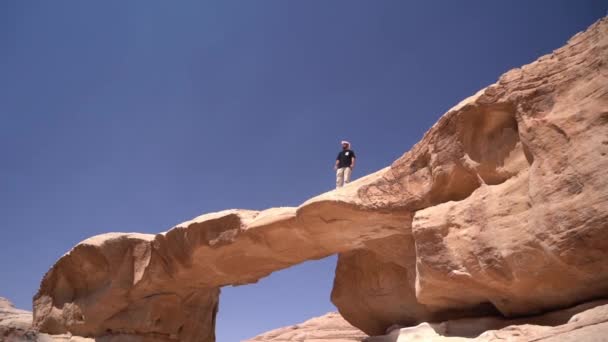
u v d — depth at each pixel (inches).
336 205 445.1
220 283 634.8
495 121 374.0
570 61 330.0
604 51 307.6
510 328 334.3
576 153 305.0
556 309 349.7
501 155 368.5
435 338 404.5
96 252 657.0
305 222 473.1
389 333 507.5
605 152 291.7
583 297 327.9
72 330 672.4
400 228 450.6
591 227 288.7
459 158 388.2
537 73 345.7
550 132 322.0
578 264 301.9
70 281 701.3
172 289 654.5
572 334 276.4
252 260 557.9
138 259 635.5
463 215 375.2
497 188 362.9
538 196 320.8
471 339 367.6
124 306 653.3
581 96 315.6
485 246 353.1
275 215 492.1
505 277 343.3
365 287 540.7
